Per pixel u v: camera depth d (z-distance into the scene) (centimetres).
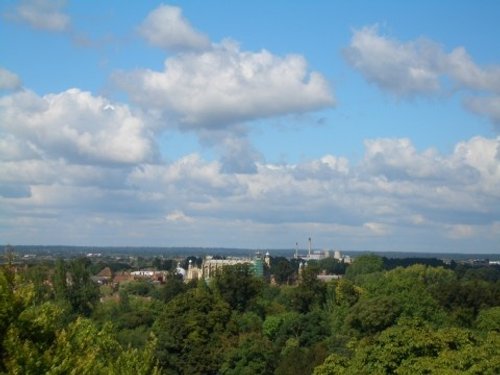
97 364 3272
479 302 11675
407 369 5334
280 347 11088
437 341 5600
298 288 14438
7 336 2722
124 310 13238
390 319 9744
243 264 15100
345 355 8838
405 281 11519
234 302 13962
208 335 9969
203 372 9612
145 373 3844
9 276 2977
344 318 11100
